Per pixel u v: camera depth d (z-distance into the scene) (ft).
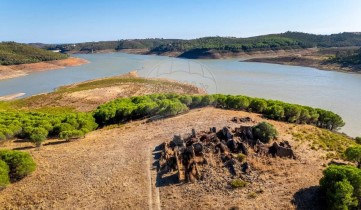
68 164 131.95
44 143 164.55
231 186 103.86
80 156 140.36
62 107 316.40
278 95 333.42
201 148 127.54
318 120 198.18
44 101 348.59
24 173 121.29
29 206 101.81
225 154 122.01
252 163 115.65
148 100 248.73
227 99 222.69
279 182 105.09
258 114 202.18
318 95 331.36
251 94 338.34
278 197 97.19
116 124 206.18
